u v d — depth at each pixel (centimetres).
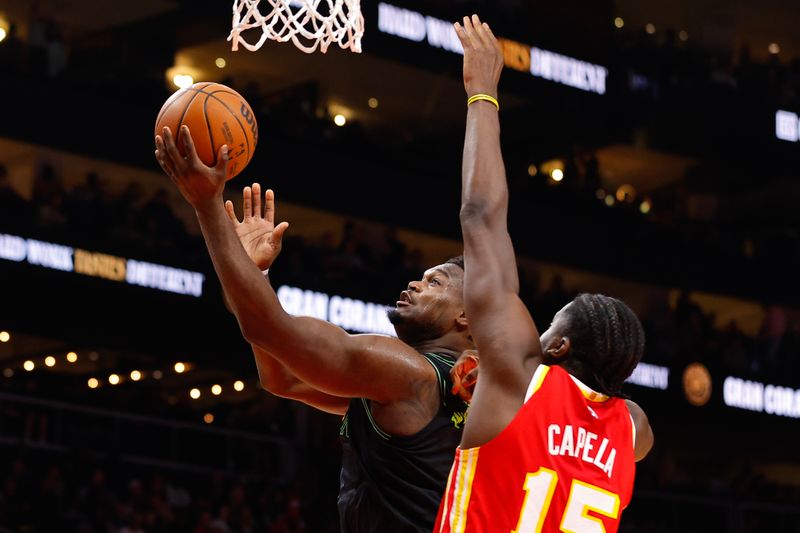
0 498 1435
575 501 307
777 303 2342
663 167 2527
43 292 1656
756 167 2419
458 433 358
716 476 2380
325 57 2181
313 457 1786
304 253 1880
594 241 2236
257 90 2041
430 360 365
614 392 325
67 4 2073
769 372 2203
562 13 2308
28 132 1772
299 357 343
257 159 1977
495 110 334
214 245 336
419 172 2128
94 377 1988
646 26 2658
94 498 1488
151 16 2073
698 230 2372
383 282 1908
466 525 303
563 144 2314
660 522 1873
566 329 326
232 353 1833
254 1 430
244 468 1734
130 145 1859
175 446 1672
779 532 1944
